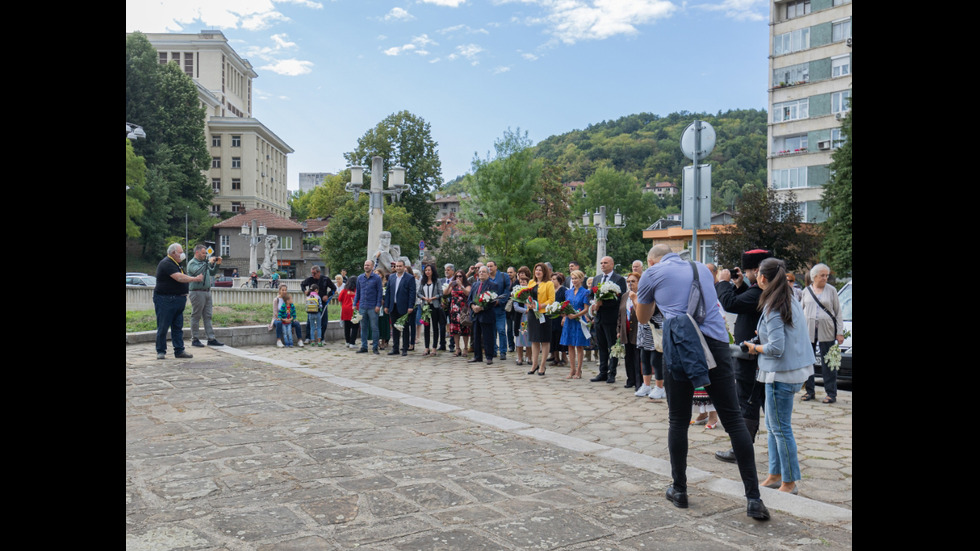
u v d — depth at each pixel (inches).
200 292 528.1
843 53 1871.3
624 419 303.6
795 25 1969.7
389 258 765.9
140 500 172.4
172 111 3095.5
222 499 173.8
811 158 1930.4
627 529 158.4
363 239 1668.3
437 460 213.9
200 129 3196.4
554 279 462.3
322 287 698.2
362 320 606.5
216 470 199.3
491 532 153.9
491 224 1534.2
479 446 233.3
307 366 484.4
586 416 309.9
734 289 242.1
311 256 3282.5
